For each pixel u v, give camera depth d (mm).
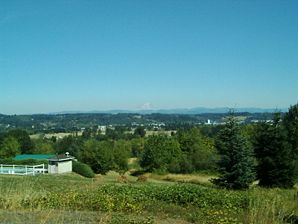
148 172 48875
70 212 10531
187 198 12555
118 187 14359
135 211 11070
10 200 11117
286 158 24234
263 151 24703
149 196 12922
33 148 76125
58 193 13094
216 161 23594
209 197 12484
